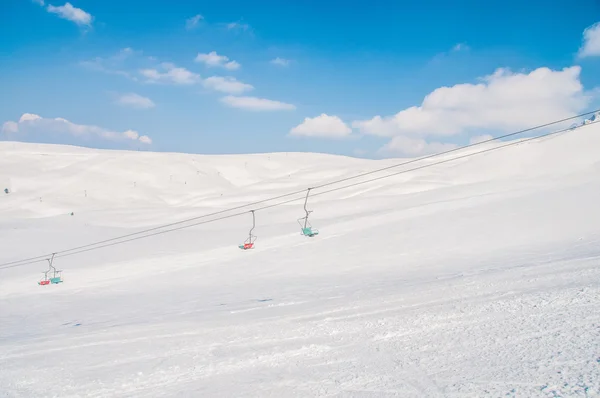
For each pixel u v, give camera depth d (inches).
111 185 6545.3
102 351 445.1
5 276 2015.3
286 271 1581.0
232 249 2117.4
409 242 1750.7
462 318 393.4
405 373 276.8
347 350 344.2
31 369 395.9
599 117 4392.2
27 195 6063.0
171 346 430.0
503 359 277.0
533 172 3762.3
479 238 1658.5
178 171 7391.7
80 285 1713.8
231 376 313.4
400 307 500.4
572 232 1544.0
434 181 4318.4
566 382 229.0
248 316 595.5
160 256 2155.5
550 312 369.1
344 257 1681.8
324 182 5782.5
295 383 282.5
